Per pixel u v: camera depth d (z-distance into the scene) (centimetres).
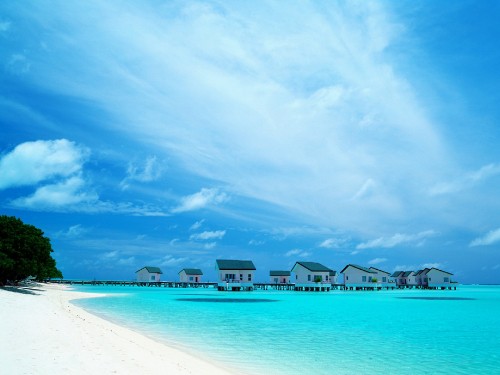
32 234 5262
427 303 6575
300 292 10231
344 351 2300
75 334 2112
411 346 2505
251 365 1889
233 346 2367
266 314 4378
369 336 2881
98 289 11556
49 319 2639
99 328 2541
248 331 3003
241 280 9981
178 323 3416
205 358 1980
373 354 2234
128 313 4209
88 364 1458
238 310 4828
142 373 1427
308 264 10500
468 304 6538
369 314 4516
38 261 5247
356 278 11081
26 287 6638
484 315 4550
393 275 14375
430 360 2114
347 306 5634
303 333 2964
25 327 2156
